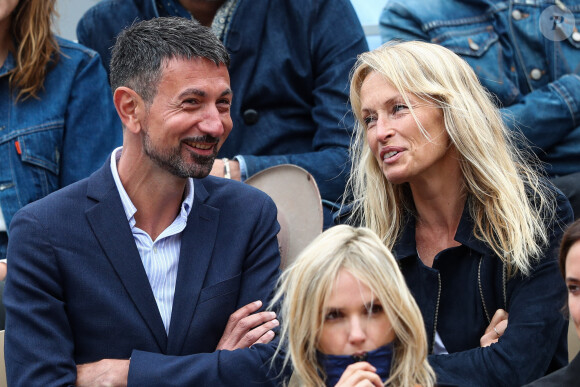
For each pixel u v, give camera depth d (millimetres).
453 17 17562
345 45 17188
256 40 17172
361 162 12398
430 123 11477
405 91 11453
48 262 10961
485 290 11555
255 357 10680
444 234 12039
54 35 16656
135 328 11000
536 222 11555
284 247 14164
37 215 11102
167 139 10836
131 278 11078
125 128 11250
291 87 17328
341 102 16922
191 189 11633
